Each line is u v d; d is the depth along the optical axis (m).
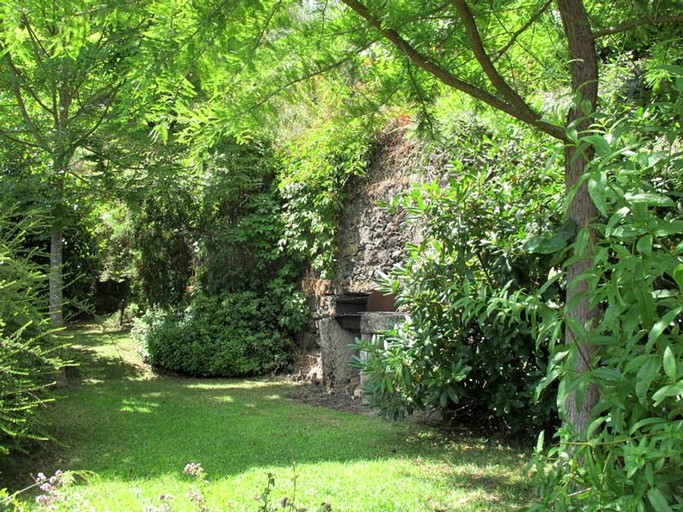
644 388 1.68
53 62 7.54
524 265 4.82
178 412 6.87
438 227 5.22
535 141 4.94
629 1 3.45
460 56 3.79
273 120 3.60
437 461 4.62
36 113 9.13
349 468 4.45
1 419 4.39
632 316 1.77
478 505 3.60
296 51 3.34
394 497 3.76
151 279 11.02
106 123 8.07
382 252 8.30
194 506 3.05
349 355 8.18
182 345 9.52
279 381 9.13
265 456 4.89
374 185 8.54
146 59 2.88
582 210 2.69
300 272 9.95
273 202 10.06
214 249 10.15
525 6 3.72
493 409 5.08
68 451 5.20
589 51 2.79
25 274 4.74
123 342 12.09
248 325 9.80
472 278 4.96
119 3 2.78
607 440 1.90
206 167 8.66
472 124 5.85
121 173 8.85
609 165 1.88
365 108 3.91
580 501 2.21
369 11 3.04
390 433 5.64
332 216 9.07
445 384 5.09
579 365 2.40
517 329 4.59
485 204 5.14
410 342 5.35
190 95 3.19
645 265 1.74
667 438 1.67
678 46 3.62
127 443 5.45
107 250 11.64
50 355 5.61
